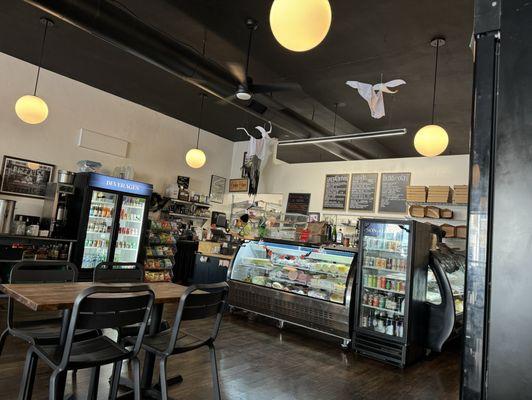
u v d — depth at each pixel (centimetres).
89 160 663
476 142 71
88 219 595
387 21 396
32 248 547
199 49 496
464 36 409
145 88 654
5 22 464
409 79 520
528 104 62
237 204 873
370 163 711
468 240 70
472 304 68
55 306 205
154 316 286
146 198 681
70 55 549
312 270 494
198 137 864
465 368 68
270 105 546
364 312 442
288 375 343
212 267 618
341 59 485
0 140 572
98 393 275
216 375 254
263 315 512
